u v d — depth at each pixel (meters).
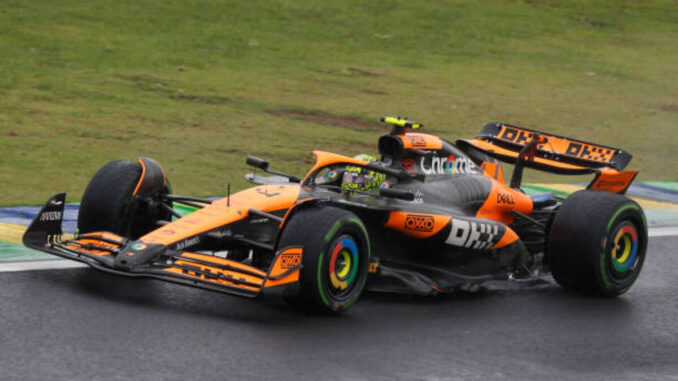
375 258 26.08
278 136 57.00
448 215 28.09
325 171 28.89
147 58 75.56
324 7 103.88
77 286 25.42
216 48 82.31
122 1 93.75
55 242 25.36
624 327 25.05
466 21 107.25
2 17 80.75
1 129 51.88
